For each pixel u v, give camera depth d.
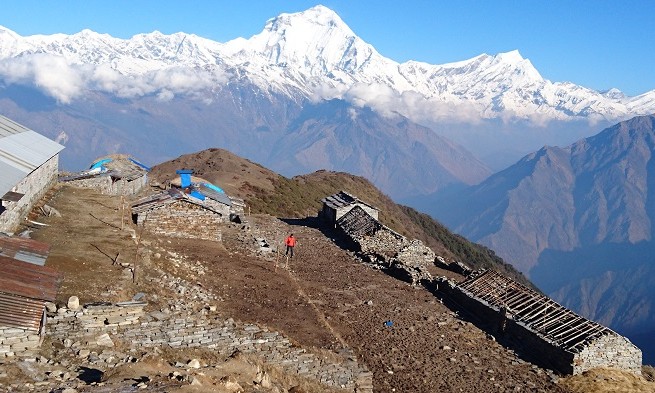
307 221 78.88
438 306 45.94
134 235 42.56
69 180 59.81
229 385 21.03
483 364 35.69
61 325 24.84
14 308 22.48
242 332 29.52
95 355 22.95
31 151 50.88
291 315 37.16
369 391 29.12
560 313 40.62
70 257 33.97
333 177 146.00
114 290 29.73
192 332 27.61
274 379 25.59
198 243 50.03
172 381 20.05
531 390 32.78
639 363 37.75
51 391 18.81
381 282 50.59
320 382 27.83
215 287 38.84
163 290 32.72
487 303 44.19
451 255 119.94
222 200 64.31
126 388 18.88
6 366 20.47
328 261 55.94
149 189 78.56
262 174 119.75
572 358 35.44
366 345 35.62
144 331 26.53
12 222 39.06
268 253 53.31
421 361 34.66
